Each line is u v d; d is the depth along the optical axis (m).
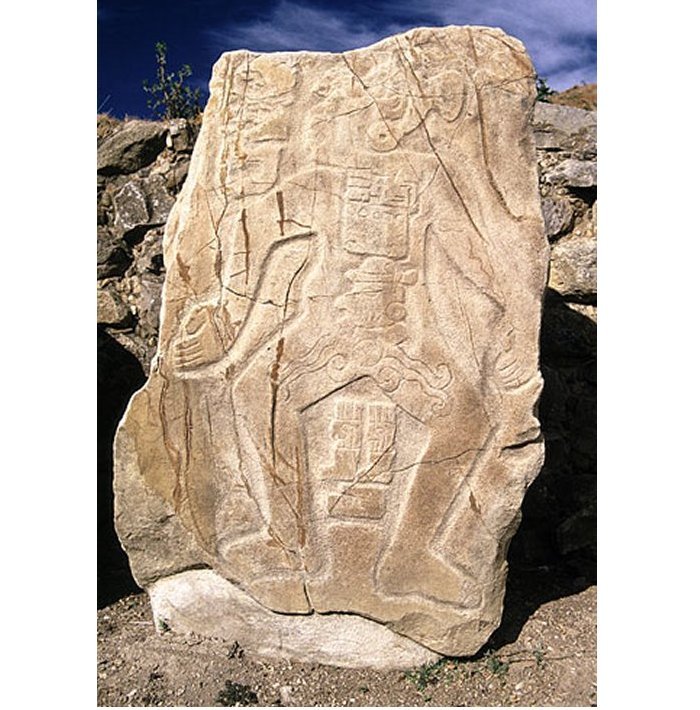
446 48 3.67
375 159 3.66
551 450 5.09
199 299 3.71
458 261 3.66
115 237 5.14
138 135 5.17
